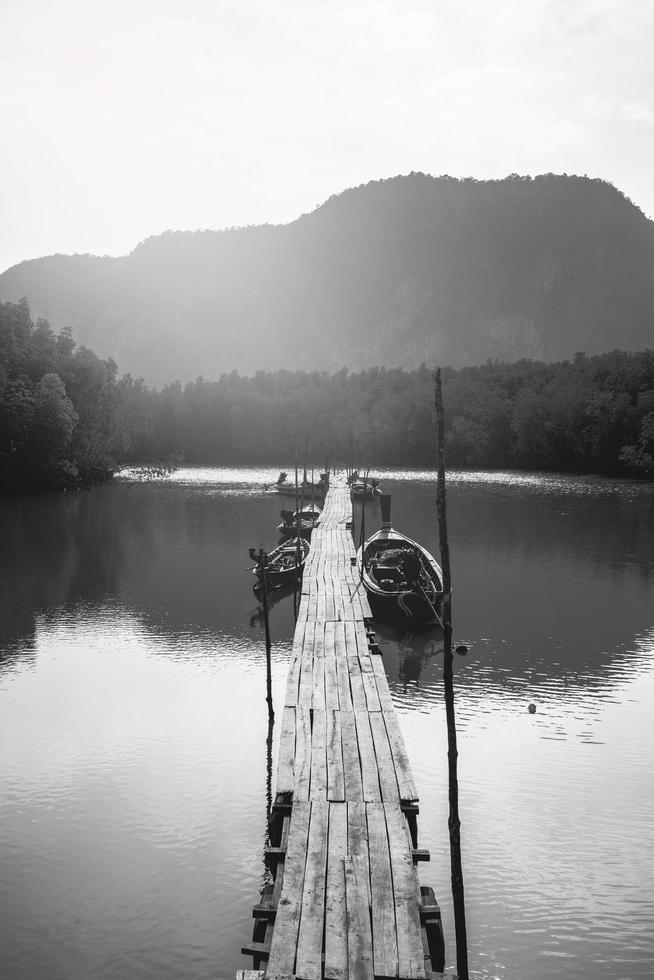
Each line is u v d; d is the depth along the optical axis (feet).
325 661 58.59
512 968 30.83
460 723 56.24
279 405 462.19
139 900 35.40
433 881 36.47
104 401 305.73
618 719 57.06
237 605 94.99
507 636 79.82
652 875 36.91
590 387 344.69
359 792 36.47
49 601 96.58
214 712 59.31
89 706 60.59
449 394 418.51
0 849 39.65
